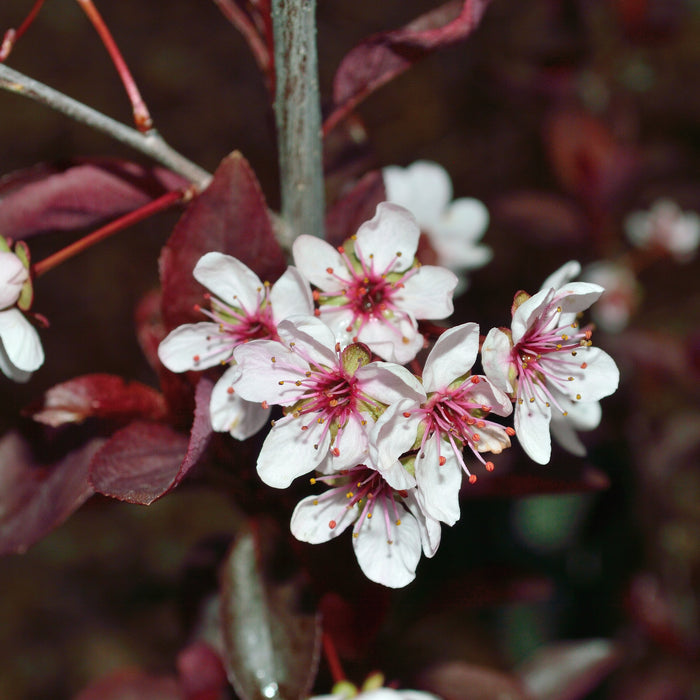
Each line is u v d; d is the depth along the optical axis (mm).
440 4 785
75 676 615
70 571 665
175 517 685
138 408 308
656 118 729
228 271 293
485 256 352
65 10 754
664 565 486
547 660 349
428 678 331
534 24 479
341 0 780
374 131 743
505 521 494
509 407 285
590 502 469
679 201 543
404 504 293
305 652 306
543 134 493
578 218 497
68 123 732
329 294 295
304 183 302
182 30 771
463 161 729
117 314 715
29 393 678
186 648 329
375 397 288
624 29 481
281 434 290
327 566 305
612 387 297
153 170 306
